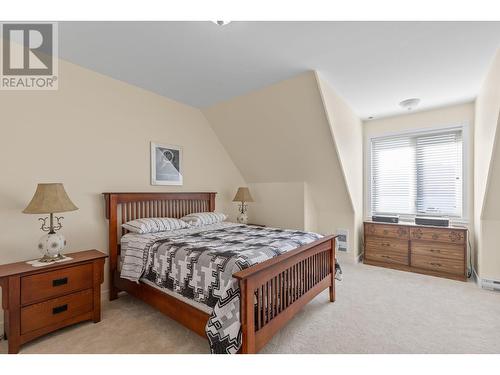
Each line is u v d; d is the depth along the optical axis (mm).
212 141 4066
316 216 4395
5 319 1904
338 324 2127
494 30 1866
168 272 2021
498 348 1788
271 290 1747
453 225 3535
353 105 3557
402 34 1937
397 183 4113
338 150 3262
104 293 2637
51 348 1799
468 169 3459
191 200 3611
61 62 2402
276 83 2904
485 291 2848
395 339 1902
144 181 3094
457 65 2408
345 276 3371
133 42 2094
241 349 1471
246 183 4723
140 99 3059
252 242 2223
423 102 3426
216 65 2482
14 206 2117
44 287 1884
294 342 1864
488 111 2572
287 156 3797
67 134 2443
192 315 1799
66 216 2422
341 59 2336
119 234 2793
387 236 3770
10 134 2111
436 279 3254
